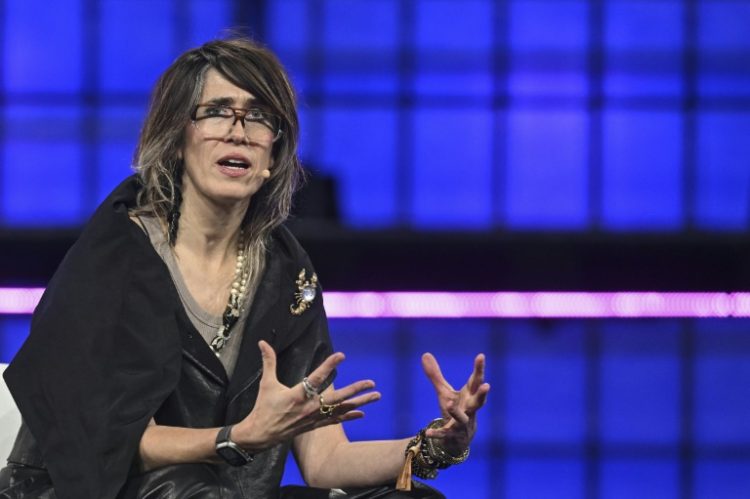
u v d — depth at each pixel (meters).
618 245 24.11
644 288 24.20
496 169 26.95
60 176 26.38
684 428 21.02
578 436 20.81
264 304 7.58
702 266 24.27
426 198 26.88
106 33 26.23
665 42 26.78
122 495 7.04
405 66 26.78
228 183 7.36
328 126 26.75
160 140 7.47
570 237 24.12
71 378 7.01
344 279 23.67
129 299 7.26
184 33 26.22
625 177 26.95
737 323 22.62
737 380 22.31
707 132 26.84
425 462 7.38
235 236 7.68
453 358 22.12
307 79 26.64
